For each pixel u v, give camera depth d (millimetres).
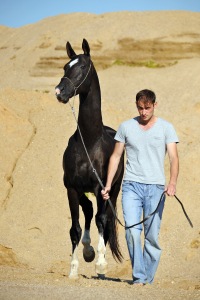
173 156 9523
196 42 37500
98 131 11148
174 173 9461
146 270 9914
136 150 9625
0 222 16594
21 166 18375
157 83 34969
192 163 18422
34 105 20719
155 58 37594
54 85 37375
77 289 9102
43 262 14852
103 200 11172
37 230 16297
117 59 38188
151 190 9594
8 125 19641
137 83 35406
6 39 46281
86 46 11219
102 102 21875
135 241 9586
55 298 8367
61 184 17641
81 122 11094
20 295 8445
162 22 39531
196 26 38812
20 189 17625
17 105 20609
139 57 37812
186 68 36125
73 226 11148
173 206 16906
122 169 12172
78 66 10961
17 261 14375
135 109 29094
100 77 36906
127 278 13117
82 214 16562
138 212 9617
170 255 15172
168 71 36312
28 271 12656
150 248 9820
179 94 32656
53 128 19578
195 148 19266
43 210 16875
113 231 11953
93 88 11125
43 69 39188
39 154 18688
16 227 16391
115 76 36656
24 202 17172
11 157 18734
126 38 38438
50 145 18938
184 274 13922
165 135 9586
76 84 10891
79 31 40938
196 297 8734
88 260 12188
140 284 9656
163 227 16312
